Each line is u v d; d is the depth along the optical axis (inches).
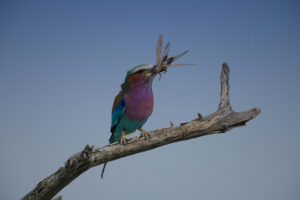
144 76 377.4
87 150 304.5
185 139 347.3
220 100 354.0
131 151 340.8
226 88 354.6
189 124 340.8
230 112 343.6
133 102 388.2
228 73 361.1
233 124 339.9
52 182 333.7
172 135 339.3
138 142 339.0
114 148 335.6
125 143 338.6
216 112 345.1
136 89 384.2
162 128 345.1
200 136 346.6
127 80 391.9
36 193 338.6
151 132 343.6
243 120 339.3
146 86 382.9
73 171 323.6
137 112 391.2
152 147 345.7
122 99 400.2
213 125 338.6
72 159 313.9
